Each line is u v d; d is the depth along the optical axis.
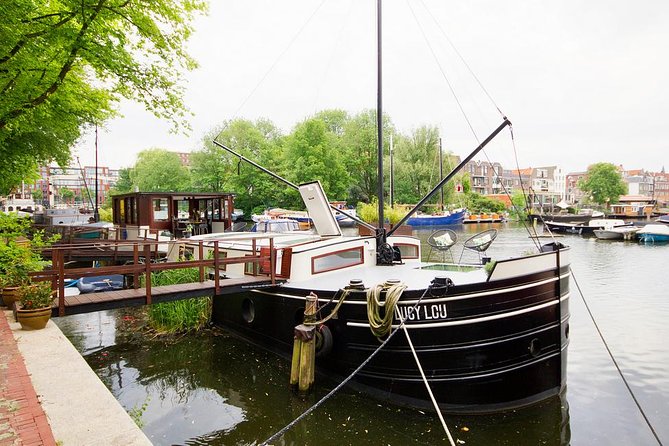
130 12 7.54
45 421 3.75
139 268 7.22
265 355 8.74
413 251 11.00
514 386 6.67
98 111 10.05
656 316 12.41
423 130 50.19
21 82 7.54
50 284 6.96
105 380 7.84
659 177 124.44
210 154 54.25
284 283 8.27
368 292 6.72
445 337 6.42
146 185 67.06
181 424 6.31
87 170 128.50
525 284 6.63
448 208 51.53
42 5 7.46
